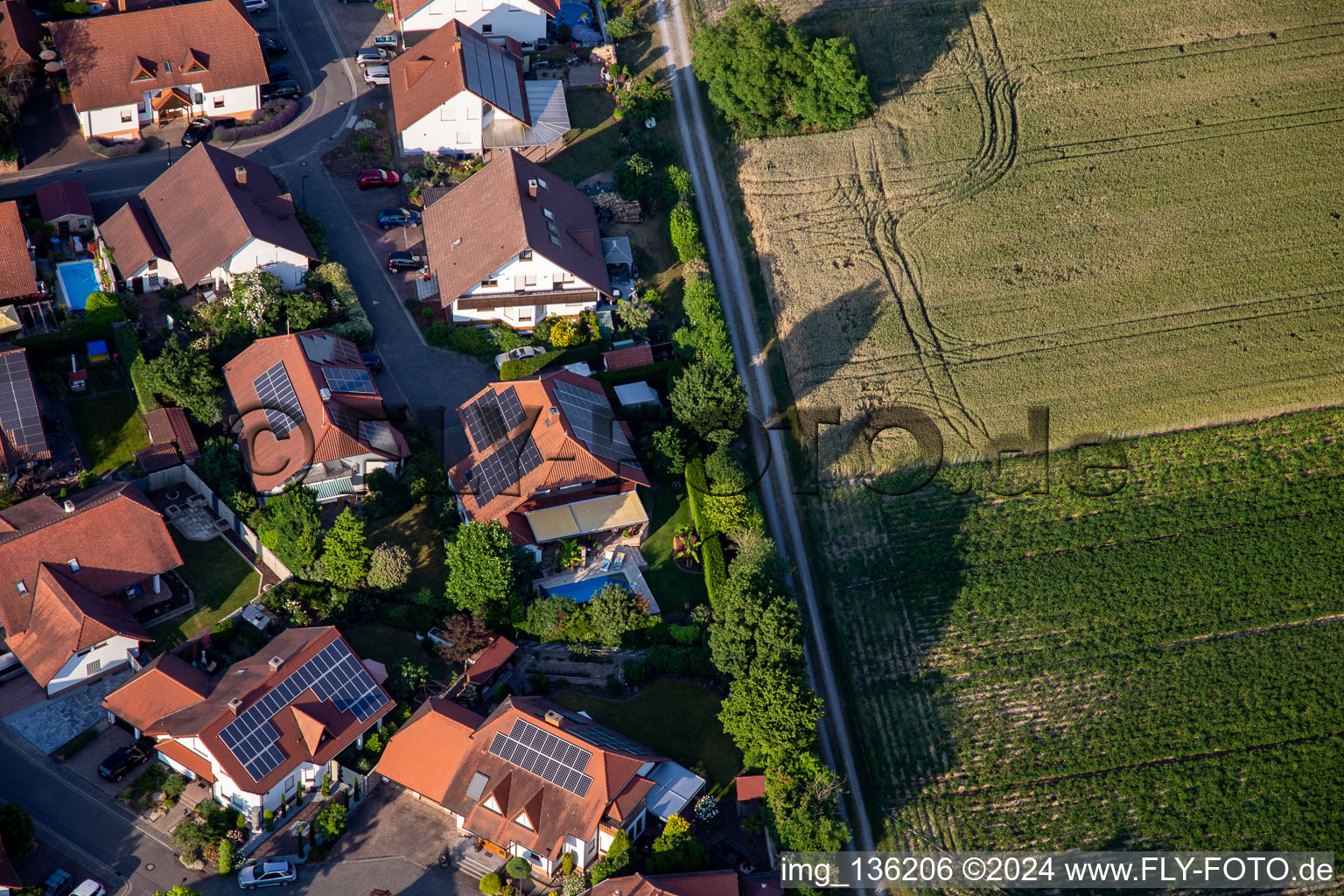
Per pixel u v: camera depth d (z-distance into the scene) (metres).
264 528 91.06
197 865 75.69
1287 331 114.12
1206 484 103.88
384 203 118.81
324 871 76.81
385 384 104.75
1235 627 95.50
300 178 119.88
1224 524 101.19
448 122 120.31
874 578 98.19
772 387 110.69
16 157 117.00
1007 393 110.12
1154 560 98.88
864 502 102.69
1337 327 114.19
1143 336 114.25
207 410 97.12
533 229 107.56
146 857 75.94
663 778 81.50
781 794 79.81
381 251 114.69
